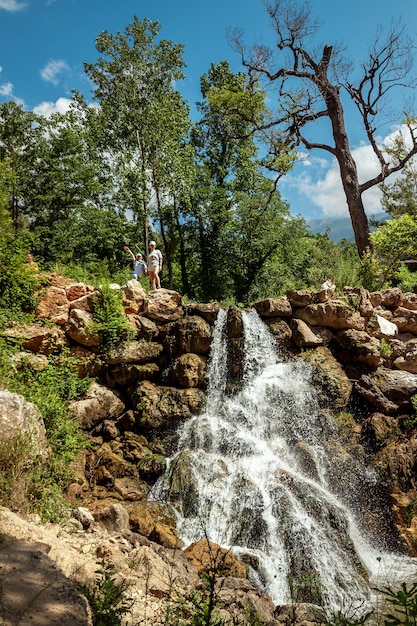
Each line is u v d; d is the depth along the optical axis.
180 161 24.69
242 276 28.67
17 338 10.58
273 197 28.03
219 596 5.95
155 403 11.10
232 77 30.53
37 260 15.12
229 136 29.00
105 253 27.34
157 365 11.91
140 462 10.18
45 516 6.86
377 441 10.72
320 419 11.22
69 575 4.99
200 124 29.98
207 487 9.41
